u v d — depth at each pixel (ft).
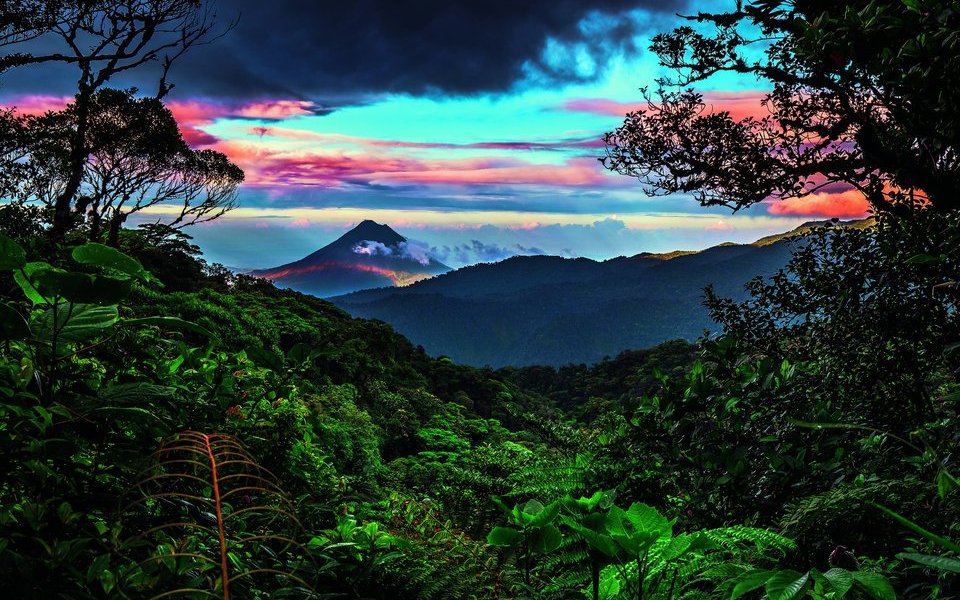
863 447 9.34
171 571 3.55
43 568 3.21
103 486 4.24
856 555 6.24
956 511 6.29
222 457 5.25
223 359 6.94
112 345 5.69
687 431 11.16
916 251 12.41
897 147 15.12
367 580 5.96
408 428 66.95
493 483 13.89
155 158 51.11
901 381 12.62
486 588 6.51
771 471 9.75
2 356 4.45
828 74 14.71
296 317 84.12
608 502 6.17
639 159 19.92
